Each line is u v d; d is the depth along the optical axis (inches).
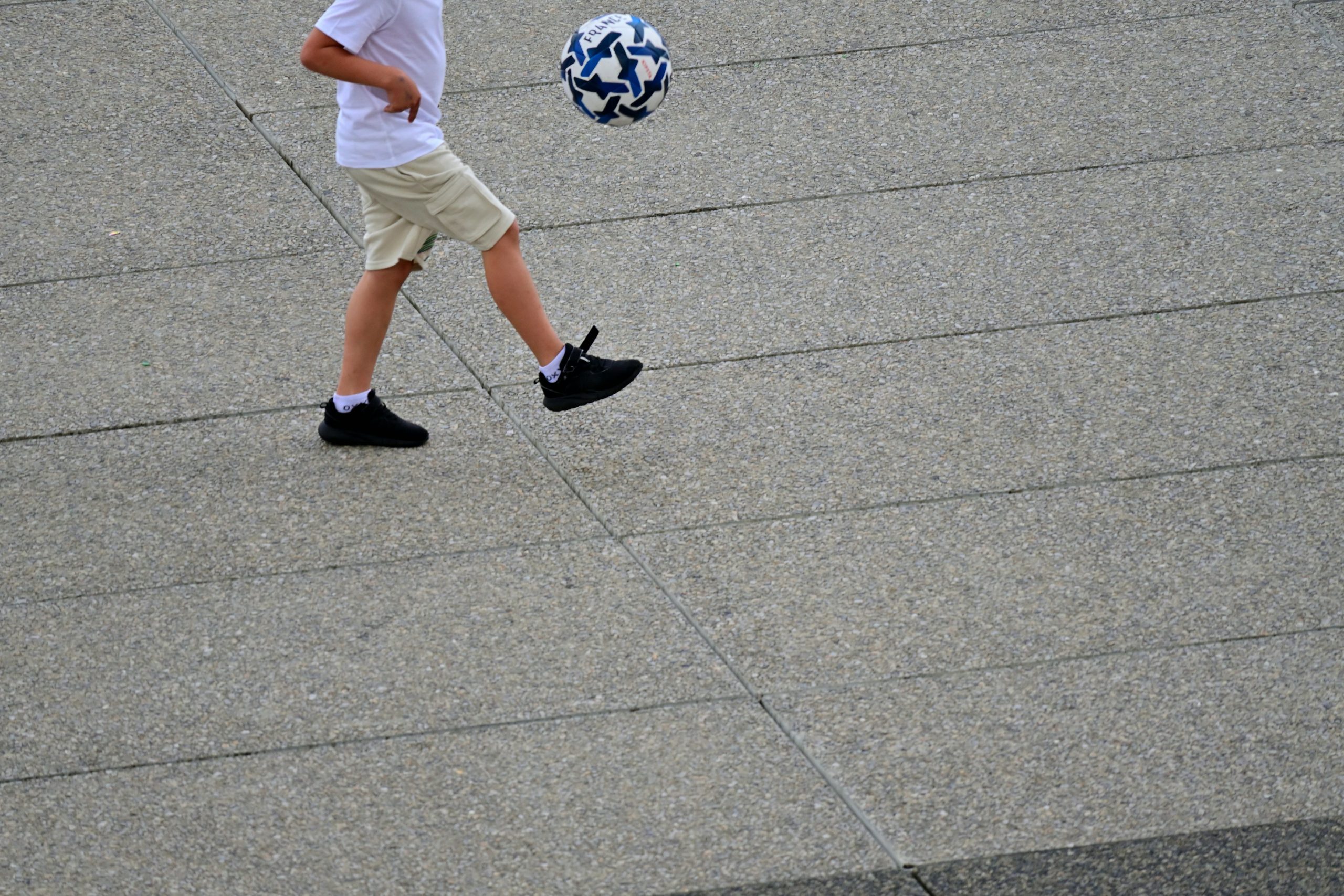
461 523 711.7
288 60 1121.4
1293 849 533.3
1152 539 682.2
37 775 583.2
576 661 629.3
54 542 706.8
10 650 645.3
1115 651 624.4
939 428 757.3
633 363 732.7
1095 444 741.3
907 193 945.5
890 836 545.0
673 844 544.1
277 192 975.6
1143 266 868.0
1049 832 544.7
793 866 533.6
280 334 847.7
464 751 587.2
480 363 823.7
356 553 695.1
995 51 1091.9
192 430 778.8
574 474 741.9
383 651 637.9
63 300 879.1
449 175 703.1
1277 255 871.1
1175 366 791.1
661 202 951.6
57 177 994.1
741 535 697.0
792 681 615.8
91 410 792.9
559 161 997.8
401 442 760.3
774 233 917.2
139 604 668.7
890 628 640.4
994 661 621.6
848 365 805.9
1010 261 879.1
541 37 1137.4
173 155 1015.0
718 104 1047.6
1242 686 603.5
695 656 629.9
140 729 603.5
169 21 1176.8
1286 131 982.4
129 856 546.0
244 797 569.9
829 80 1069.8
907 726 591.8
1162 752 576.1
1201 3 1139.3
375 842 548.7
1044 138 991.6
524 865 537.3
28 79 1103.6
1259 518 690.8
